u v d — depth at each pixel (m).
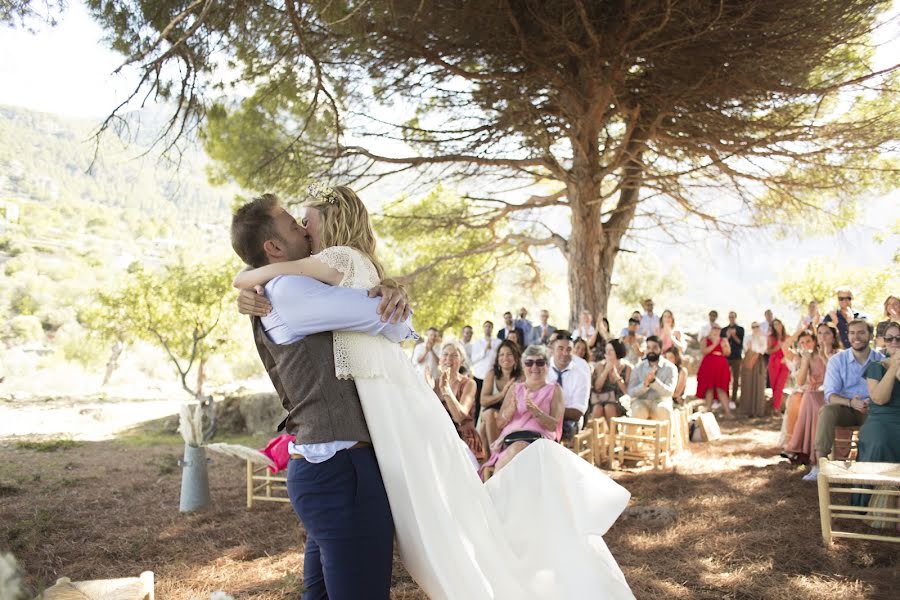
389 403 1.97
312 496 1.92
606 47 9.88
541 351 5.54
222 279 17.73
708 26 8.91
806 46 9.44
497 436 6.00
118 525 5.64
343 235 2.13
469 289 17.36
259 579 4.22
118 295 17.67
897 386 5.13
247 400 11.75
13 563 1.76
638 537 4.85
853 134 10.66
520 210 14.36
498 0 9.02
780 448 8.12
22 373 36.28
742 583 3.96
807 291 20.89
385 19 8.79
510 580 2.09
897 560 4.29
